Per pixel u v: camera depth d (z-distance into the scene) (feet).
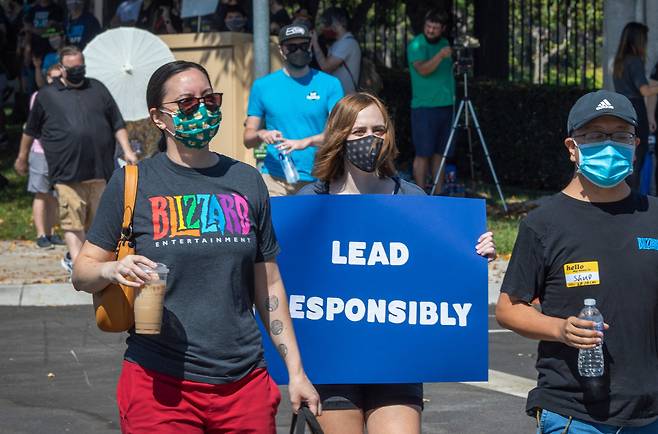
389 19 101.35
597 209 18.92
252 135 41.39
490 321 47.09
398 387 21.93
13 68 102.12
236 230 18.31
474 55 93.71
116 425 31.50
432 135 69.36
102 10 83.66
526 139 84.33
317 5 79.77
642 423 18.43
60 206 51.39
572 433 18.60
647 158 65.36
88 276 17.85
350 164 22.61
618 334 18.48
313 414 19.13
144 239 18.13
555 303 18.93
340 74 62.59
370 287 21.85
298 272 21.98
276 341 19.22
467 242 21.97
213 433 18.25
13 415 32.32
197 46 66.85
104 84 56.03
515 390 35.35
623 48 64.23
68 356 39.68
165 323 17.95
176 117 18.31
